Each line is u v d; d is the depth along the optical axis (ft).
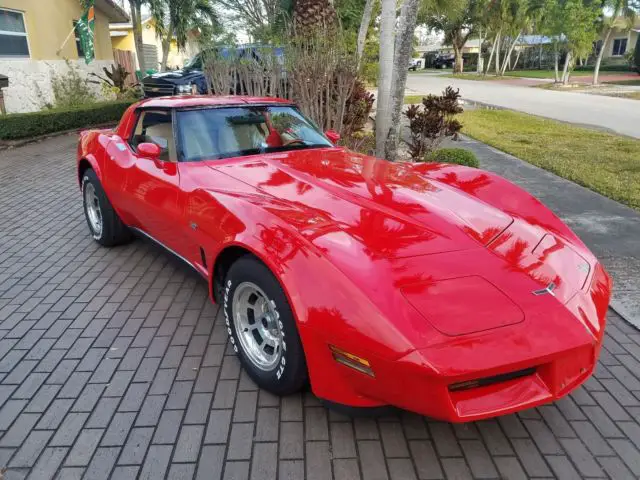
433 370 6.41
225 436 7.96
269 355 8.87
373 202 9.68
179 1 53.06
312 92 25.96
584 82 109.40
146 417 8.39
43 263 14.92
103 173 14.47
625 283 13.23
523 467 7.45
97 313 11.96
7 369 9.77
